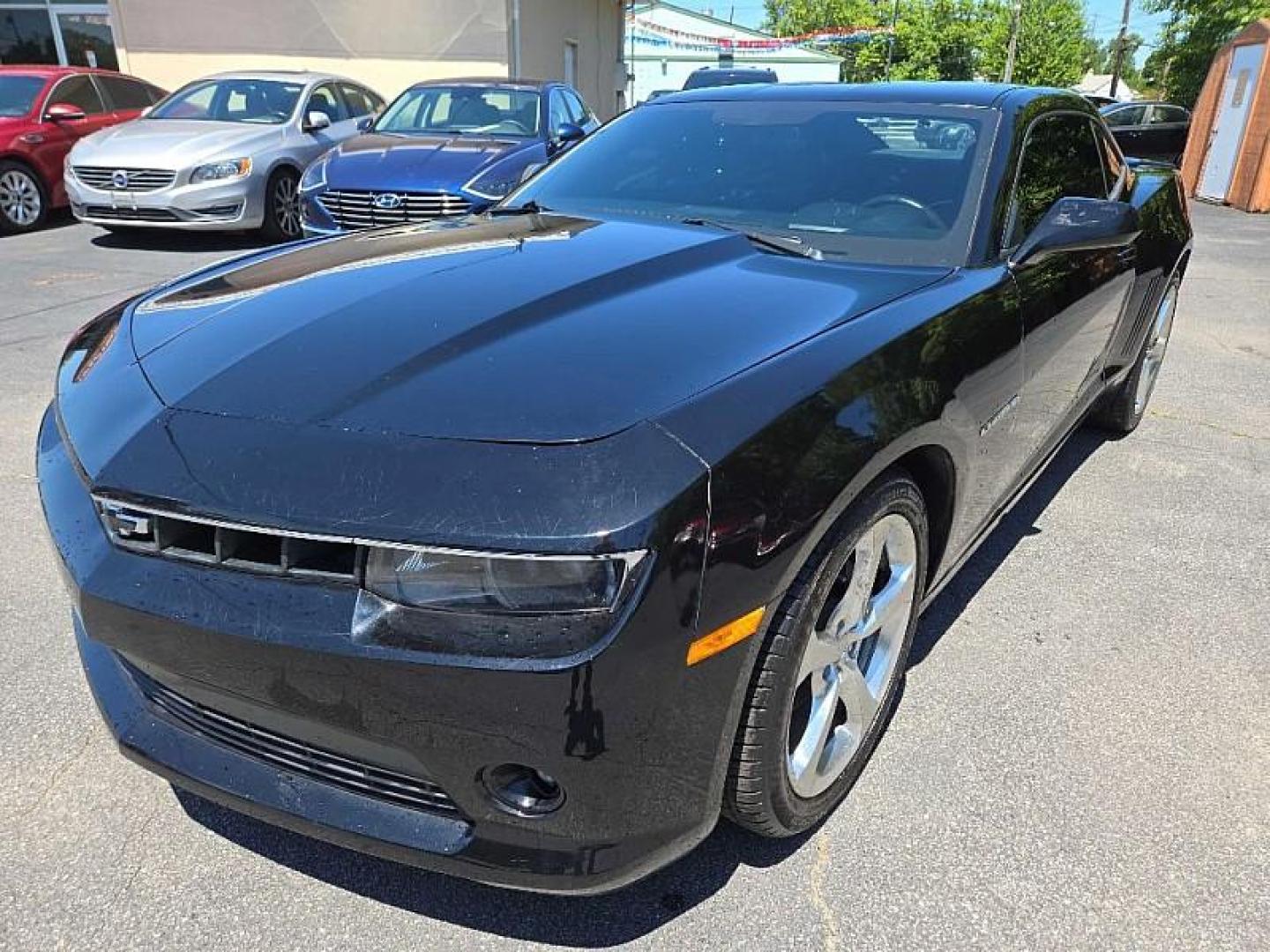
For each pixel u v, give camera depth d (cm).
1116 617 302
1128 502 389
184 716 186
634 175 311
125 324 225
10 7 1639
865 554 200
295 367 181
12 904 188
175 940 181
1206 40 2567
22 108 948
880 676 225
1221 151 1544
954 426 213
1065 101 340
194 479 161
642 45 3716
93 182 819
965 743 241
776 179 291
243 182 836
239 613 157
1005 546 350
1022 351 251
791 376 179
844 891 196
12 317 608
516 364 177
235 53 1542
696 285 222
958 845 208
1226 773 232
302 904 190
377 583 151
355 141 779
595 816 156
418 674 149
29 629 276
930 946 184
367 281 223
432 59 1491
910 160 285
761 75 1373
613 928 187
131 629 167
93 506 177
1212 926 189
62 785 219
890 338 203
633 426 158
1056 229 261
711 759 166
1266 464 434
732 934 186
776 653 172
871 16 5194
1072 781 228
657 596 148
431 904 191
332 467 156
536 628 147
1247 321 714
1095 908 193
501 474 150
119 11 1549
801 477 167
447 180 692
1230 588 321
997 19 4378
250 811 176
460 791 158
